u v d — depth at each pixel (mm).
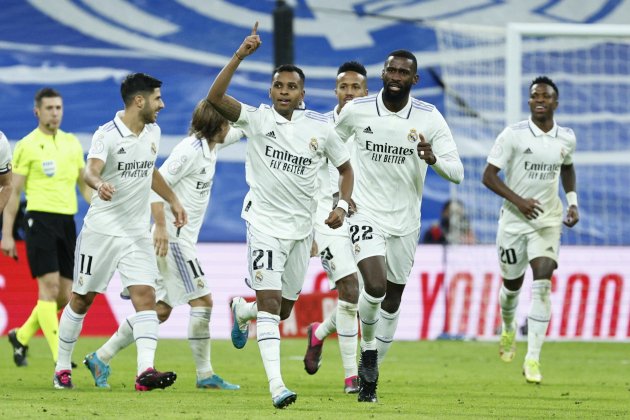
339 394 25406
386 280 23531
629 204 59688
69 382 25875
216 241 55969
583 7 63094
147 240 24734
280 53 44469
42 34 59688
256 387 27422
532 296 30188
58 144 32656
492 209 56094
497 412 21906
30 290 47938
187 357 38031
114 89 59281
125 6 60750
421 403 23547
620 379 32094
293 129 21969
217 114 26578
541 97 30500
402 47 61406
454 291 50094
